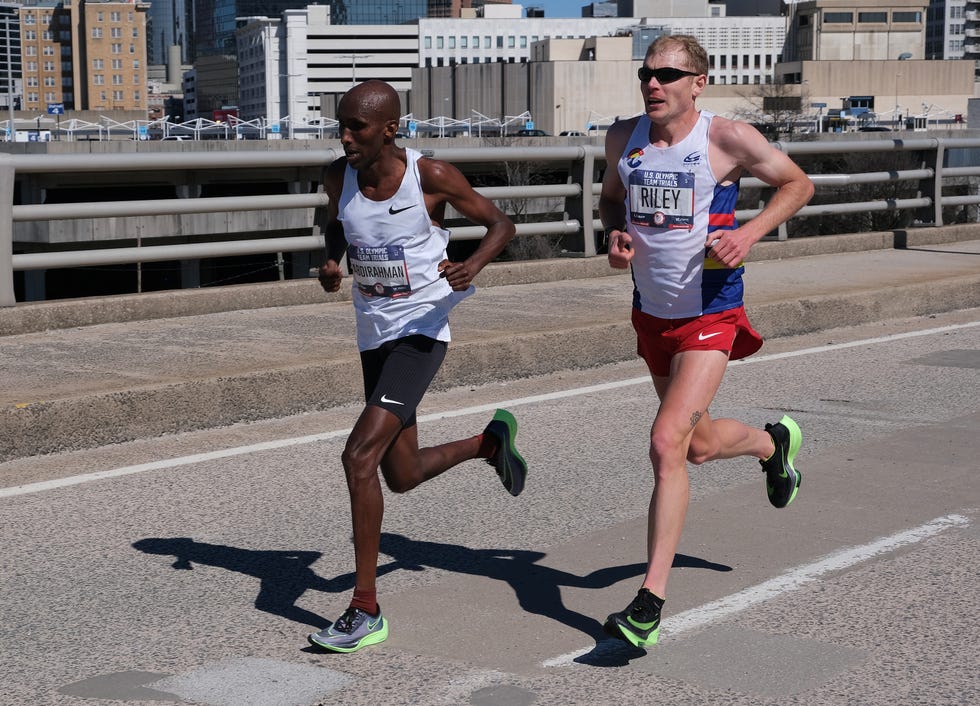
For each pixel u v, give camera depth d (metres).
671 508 4.66
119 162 10.73
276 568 5.65
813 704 4.16
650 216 4.93
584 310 11.73
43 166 10.29
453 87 199.38
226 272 32.38
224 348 9.61
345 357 9.19
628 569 5.62
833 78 192.00
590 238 14.55
